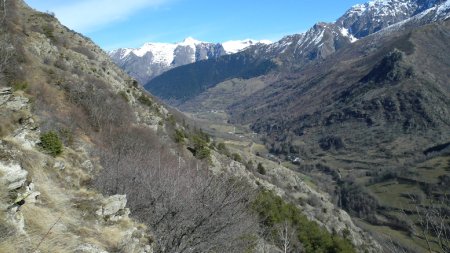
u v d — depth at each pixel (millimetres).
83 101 41844
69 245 8195
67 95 41125
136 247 10305
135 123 47969
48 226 8555
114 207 11328
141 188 14227
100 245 9133
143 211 12969
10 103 14148
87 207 10711
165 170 15055
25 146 12844
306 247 38438
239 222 13508
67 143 21500
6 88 14312
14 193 7926
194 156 49188
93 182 15578
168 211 12367
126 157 21734
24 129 13875
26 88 31172
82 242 8688
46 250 7484
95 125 38406
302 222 43000
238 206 13477
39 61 44281
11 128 12992
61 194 11234
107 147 32500
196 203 12508
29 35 48719
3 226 7051
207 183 13203
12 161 8555
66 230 8938
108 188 15141
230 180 15188
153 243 11398
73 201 11008
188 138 67062
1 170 8117
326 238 44250
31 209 8711
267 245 18953
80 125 35062
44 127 21375
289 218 40031
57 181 12609
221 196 12844
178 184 13414
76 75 48719
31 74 38062
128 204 13477
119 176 15945
